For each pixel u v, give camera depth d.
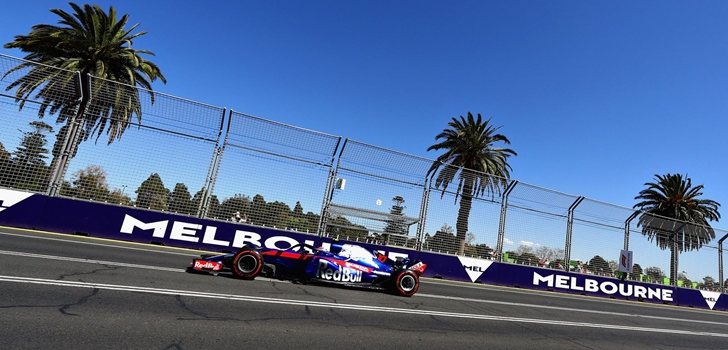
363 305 6.75
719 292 18.38
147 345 3.65
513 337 5.92
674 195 31.59
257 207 12.96
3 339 3.36
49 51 20.73
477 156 30.94
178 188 12.27
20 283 5.12
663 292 17.30
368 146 14.27
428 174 14.96
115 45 21.20
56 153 11.38
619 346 6.25
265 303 5.89
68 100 11.63
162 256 9.57
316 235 13.44
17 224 10.68
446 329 5.84
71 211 11.27
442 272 14.33
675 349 6.62
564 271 16.00
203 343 3.89
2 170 10.77
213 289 6.37
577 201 16.73
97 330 3.87
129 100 11.92
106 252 8.82
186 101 12.34
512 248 15.54
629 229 17.50
